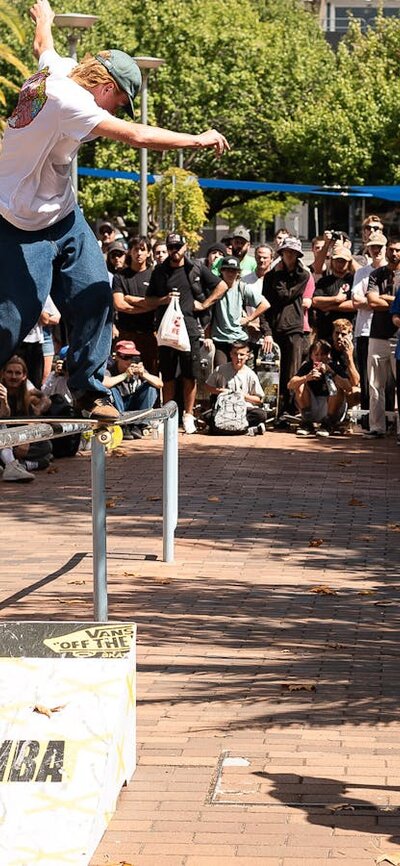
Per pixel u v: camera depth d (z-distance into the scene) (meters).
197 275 15.46
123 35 41.84
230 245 17.61
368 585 9.01
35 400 13.42
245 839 4.67
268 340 16.14
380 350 15.33
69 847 4.33
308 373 15.70
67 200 5.07
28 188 4.93
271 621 8.03
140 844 4.65
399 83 44.28
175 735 5.92
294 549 10.15
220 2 45.16
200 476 13.18
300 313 16.30
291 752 5.66
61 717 4.75
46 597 8.58
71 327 5.29
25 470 12.99
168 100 43.28
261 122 45.28
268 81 45.41
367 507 11.77
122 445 15.17
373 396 15.47
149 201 28.50
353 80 45.84
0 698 4.82
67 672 4.92
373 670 6.99
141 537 10.54
